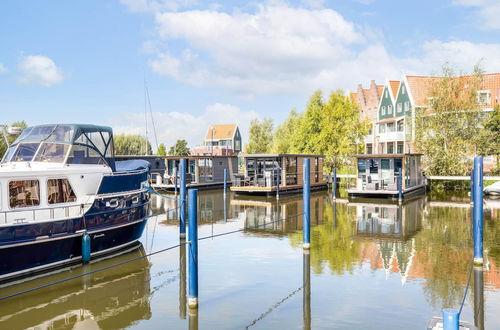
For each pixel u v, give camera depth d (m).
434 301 8.30
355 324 7.29
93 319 7.68
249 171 30.30
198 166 32.72
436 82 32.28
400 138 44.84
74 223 10.84
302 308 8.02
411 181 27.47
